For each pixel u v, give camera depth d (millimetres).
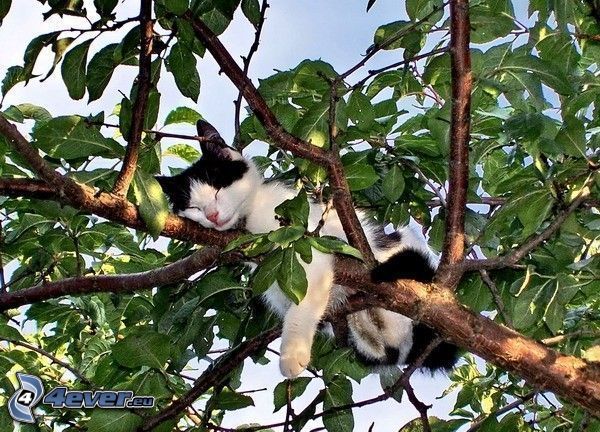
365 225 4195
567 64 3371
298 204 2385
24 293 3094
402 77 3072
